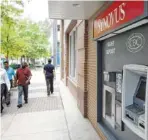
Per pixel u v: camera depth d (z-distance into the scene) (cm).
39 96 1036
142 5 250
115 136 408
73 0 372
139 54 304
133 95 334
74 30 1037
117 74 385
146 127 267
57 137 495
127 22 293
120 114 374
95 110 530
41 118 648
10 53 1362
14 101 926
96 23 466
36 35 3072
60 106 805
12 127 571
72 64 1103
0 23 1055
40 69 3800
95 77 528
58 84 1521
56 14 492
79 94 723
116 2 336
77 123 590
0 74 734
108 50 444
